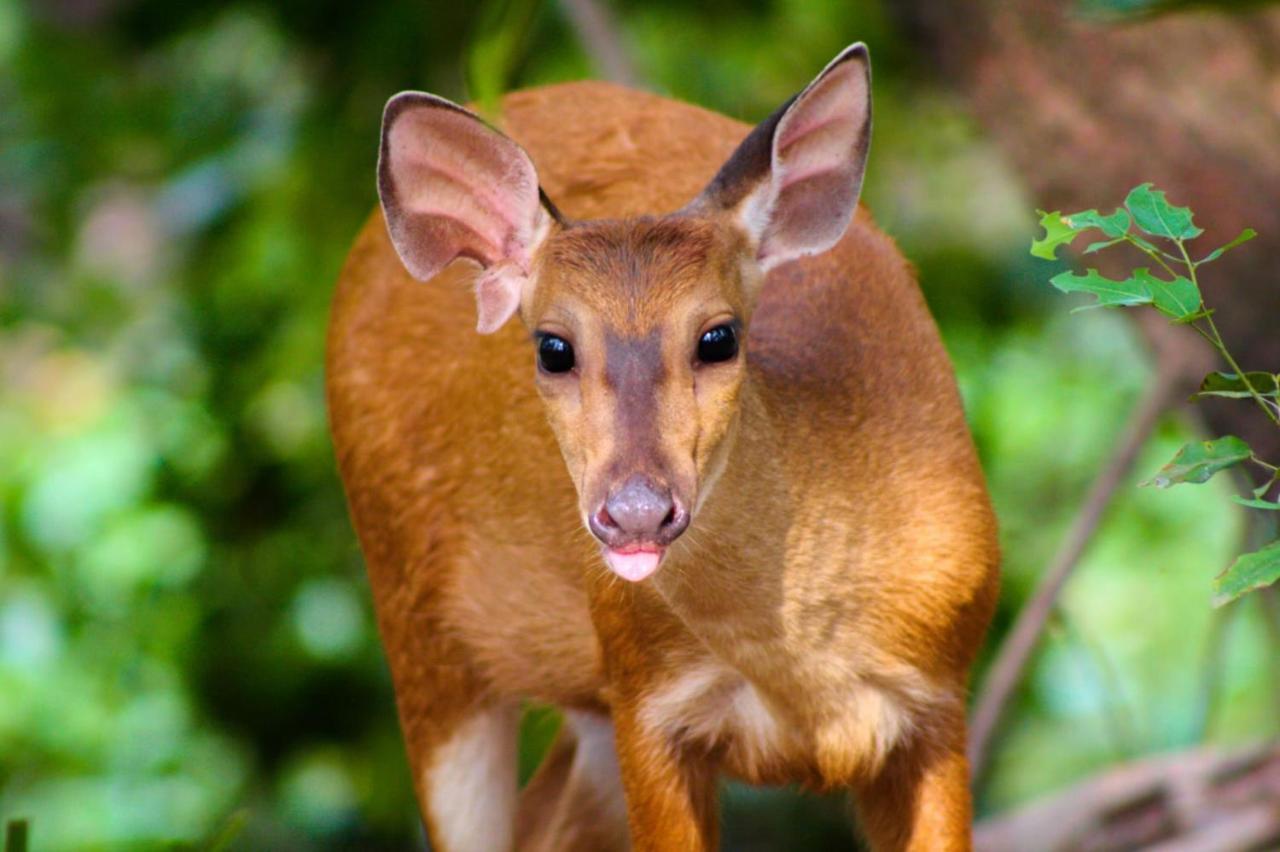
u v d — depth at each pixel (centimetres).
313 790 1582
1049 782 1582
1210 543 1666
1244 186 1085
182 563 1600
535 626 976
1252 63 1102
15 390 1809
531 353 942
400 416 1014
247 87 1633
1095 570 1673
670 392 734
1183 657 1655
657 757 842
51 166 1719
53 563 1638
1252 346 1086
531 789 1102
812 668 809
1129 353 1625
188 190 1630
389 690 1585
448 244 800
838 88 773
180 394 1612
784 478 786
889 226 1574
